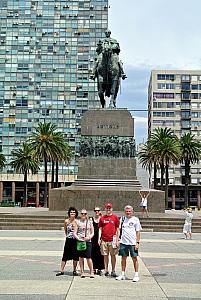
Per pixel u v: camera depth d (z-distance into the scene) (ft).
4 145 409.49
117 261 54.49
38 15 419.13
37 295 33.99
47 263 51.19
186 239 84.17
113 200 120.78
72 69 413.39
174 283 39.75
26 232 94.43
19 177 406.21
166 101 442.91
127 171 129.29
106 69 136.77
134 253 41.22
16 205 360.07
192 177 420.36
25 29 418.72
